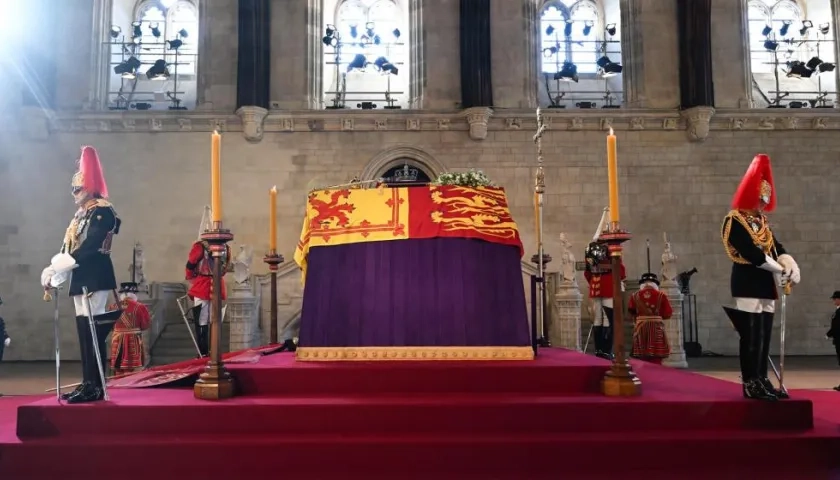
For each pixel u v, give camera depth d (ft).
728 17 59.16
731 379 35.65
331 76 64.80
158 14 66.39
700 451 12.91
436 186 19.15
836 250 56.95
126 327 30.25
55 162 56.13
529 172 57.31
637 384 14.88
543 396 14.89
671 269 44.04
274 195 25.63
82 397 14.17
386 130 57.62
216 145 15.99
